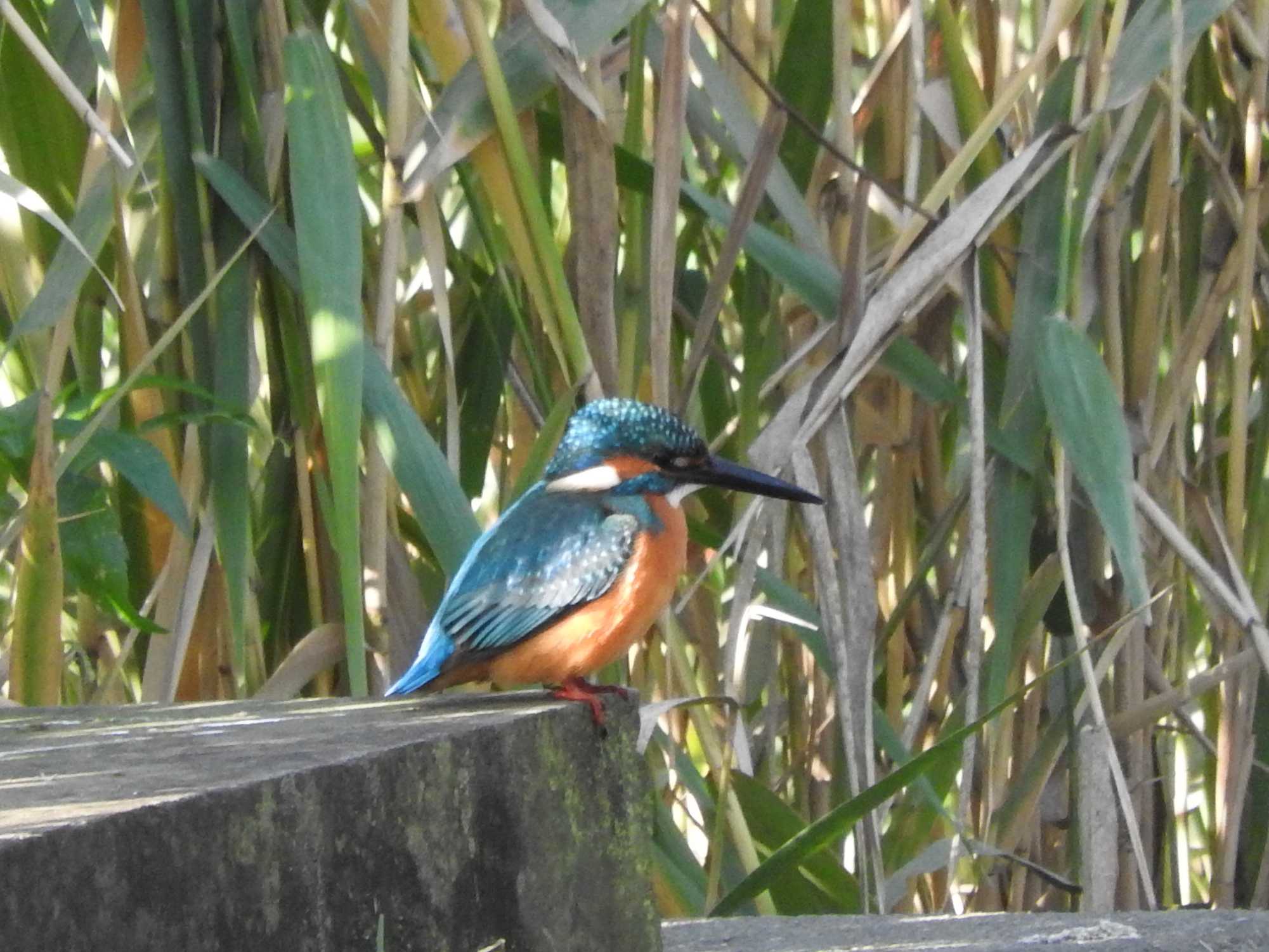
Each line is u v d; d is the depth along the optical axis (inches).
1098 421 355.3
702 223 440.5
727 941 284.2
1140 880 439.5
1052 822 467.5
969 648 378.0
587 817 240.4
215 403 335.6
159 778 178.7
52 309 323.9
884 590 461.4
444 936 202.1
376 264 400.2
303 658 364.5
